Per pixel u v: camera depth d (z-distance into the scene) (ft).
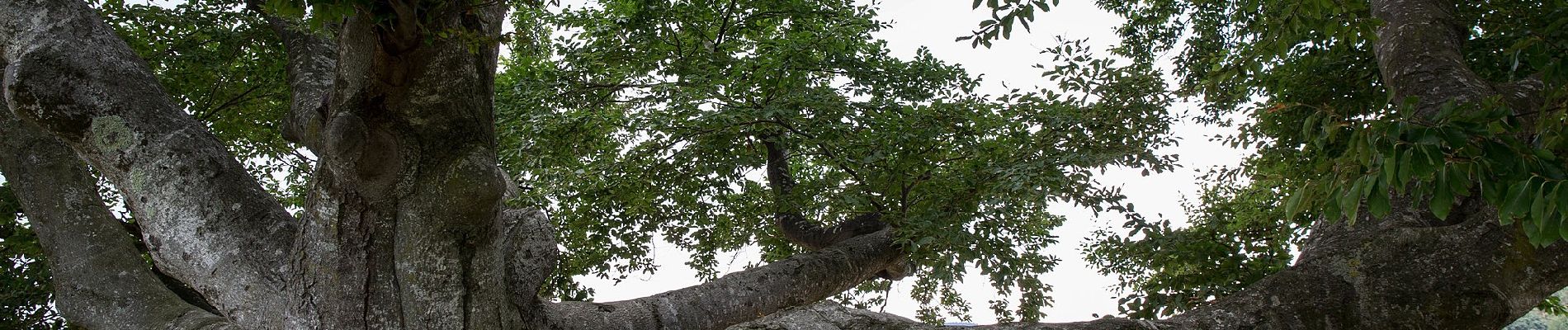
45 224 14.76
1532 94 14.52
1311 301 12.87
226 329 12.26
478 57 10.39
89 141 12.29
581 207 26.91
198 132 13.05
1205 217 26.50
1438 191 7.41
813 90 23.97
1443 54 15.76
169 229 12.25
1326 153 22.18
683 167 25.29
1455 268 12.35
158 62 25.66
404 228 10.63
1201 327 13.08
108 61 12.64
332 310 10.74
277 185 31.45
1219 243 17.49
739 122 22.41
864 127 23.52
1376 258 12.97
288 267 11.47
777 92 23.61
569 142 25.31
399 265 10.72
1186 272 17.31
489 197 10.52
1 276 24.50
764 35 26.73
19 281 24.49
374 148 9.91
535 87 25.55
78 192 15.11
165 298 13.89
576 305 13.84
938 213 20.30
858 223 22.82
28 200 14.97
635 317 14.28
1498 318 11.96
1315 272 13.38
